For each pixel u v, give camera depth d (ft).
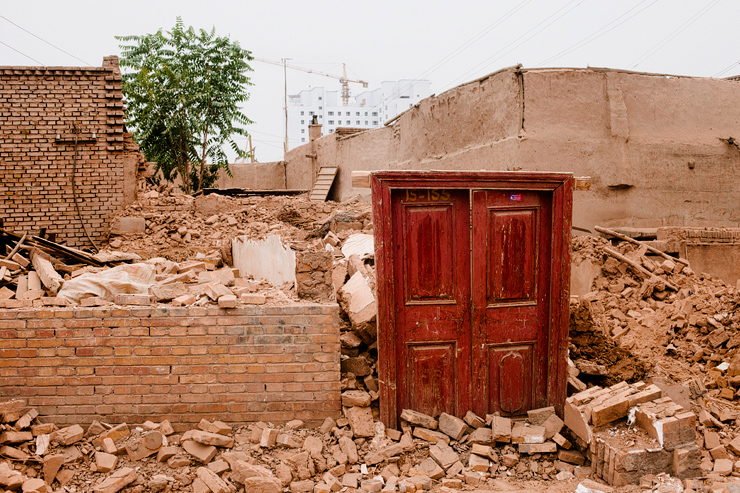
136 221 34.35
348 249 23.21
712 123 40.88
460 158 41.65
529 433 16.48
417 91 292.40
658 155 38.60
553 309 17.53
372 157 58.39
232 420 16.76
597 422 15.74
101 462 15.15
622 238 30.83
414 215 17.21
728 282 31.14
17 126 33.78
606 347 19.49
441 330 17.42
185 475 15.03
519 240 17.56
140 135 56.85
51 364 16.49
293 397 16.84
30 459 15.02
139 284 18.40
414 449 16.44
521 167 35.09
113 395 16.58
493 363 17.74
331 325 16.85
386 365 16.97
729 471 14.87
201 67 61.57
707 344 21.31
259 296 17.12
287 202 40.88
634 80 38.40
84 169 34.53
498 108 37.50
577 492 14.39
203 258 29.09
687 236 30.73
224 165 63.10
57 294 17.63
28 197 33.96
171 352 16.61
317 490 14.55
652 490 14.02
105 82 34.78
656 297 26.05
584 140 36.60
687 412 15.23
